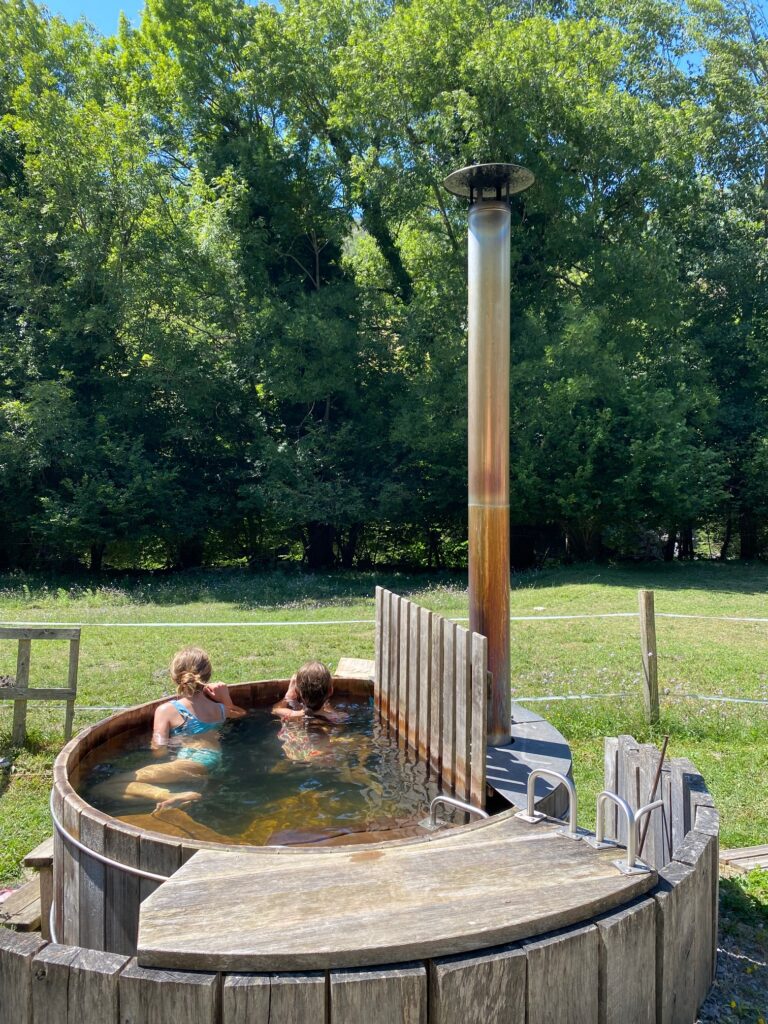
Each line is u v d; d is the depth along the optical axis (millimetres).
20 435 22562
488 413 4418
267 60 24875
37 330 23734
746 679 9570
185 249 23531
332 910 2494
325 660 10609
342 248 28484
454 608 15781
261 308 23844
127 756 4617
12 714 7910
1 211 23500
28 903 4230
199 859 2881
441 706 4199
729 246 27891
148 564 28797
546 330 23438
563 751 4250
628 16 29656
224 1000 2162
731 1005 3309
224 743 4871
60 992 2264
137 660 10562
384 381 25578
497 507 4418
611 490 23672
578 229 23422
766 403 27203
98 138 23156
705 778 6484
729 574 21844
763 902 4445
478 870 2795
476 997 2279
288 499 23922
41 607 16594
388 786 4203
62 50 27531
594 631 12758
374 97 22500
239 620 14492
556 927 2482
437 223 24781
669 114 24547
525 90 21984
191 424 25078
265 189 24609
